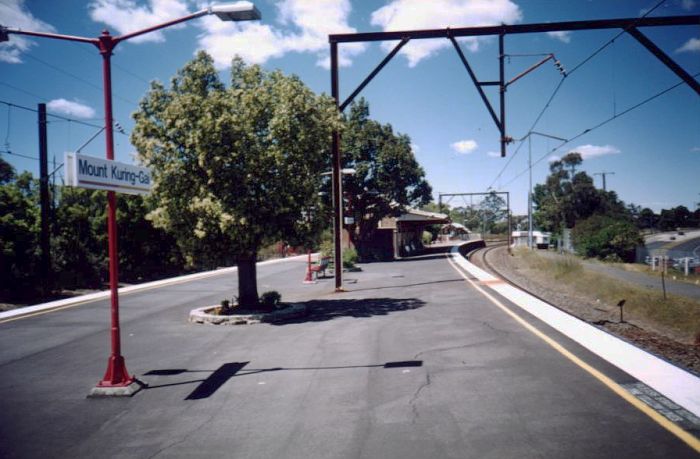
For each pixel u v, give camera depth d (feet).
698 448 13.10
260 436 15.56
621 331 33.60
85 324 40.01
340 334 31.09
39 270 63.98
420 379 20.56
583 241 167.02
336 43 54.60
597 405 16.51
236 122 36.29
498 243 291.38
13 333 36.73
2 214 60.54
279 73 41.34
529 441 14.03
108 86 21.74
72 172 18.17
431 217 161.58
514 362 22.35
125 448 15.19
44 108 63.26
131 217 79.71
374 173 120.67
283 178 38.24
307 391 19.88
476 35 49.14
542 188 370.73
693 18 43.57
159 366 25.40
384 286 60.80
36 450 15.28
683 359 25.48
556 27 46.85
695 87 42.01
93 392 20.52
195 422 17.13
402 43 51.88
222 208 35.96
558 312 36.14
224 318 37.55
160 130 37.73
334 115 41.91
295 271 93.91
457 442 14.24
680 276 92.02
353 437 15.05
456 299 45.14
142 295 59.57
